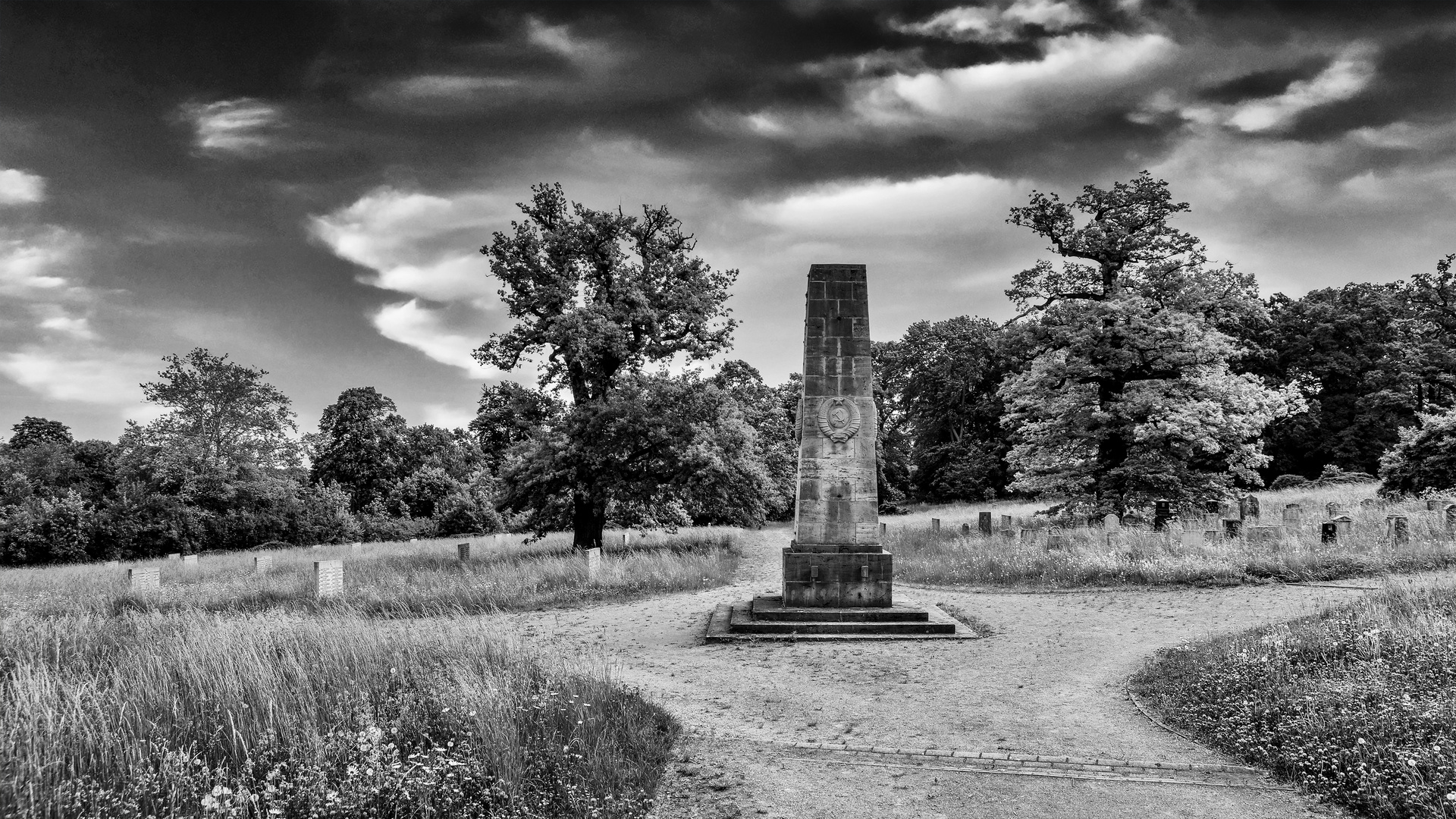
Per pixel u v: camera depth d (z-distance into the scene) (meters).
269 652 10.29
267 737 7.54
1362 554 18.88
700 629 17.12
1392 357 55.91
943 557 25.33
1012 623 16.50
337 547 43.78
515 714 8.56
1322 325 56.78
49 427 84.88
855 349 17.56
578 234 32.12
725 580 24.38
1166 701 10.51
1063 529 29.11
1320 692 9.15
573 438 31.70
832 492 17.31
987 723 10.15
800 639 15.68
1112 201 30.73
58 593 23.94
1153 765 8.42
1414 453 30.66
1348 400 56.91
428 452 79.31
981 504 61.56
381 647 11.02
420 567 27.81
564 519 34.34
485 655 10.74
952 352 72.94
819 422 17.44
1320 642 11.05
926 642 15.23
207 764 7.10
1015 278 31.84
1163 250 30.98
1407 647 10.25
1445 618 11.37
